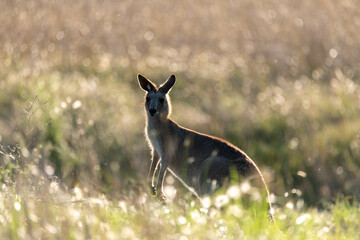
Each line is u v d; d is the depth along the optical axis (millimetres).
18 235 8266
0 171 12391
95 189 13859
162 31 36344
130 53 32875
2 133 18875
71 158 18000
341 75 27234
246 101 27281
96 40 32812
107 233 8383
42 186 10688
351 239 11188
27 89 23672
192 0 40625
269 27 34250
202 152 14539
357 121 24234
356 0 34375
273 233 9734
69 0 35562
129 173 19828
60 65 30359
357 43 31234
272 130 24016
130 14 36438
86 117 21438
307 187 20578
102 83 28234
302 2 36719
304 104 26172
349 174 20906
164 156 15016
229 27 35969
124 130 21562
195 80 30469
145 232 8758
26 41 29938
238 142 23500
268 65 32344
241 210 10688
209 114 25562
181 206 11906
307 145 22594
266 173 20438
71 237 8484
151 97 15016
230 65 32750
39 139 17281
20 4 31953
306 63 32188
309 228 10922
